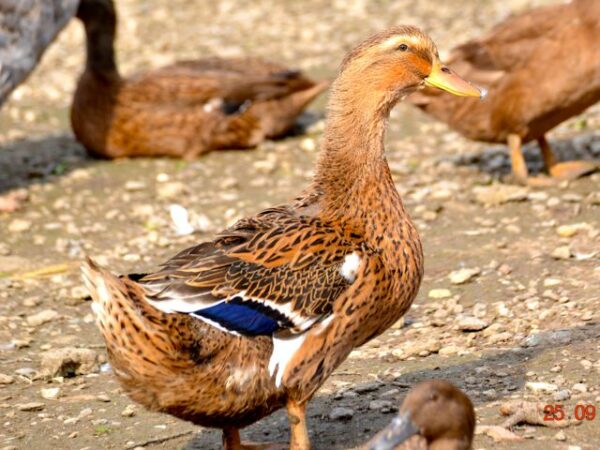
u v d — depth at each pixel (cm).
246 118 1800
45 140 1938
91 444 943
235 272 811
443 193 1530
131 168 1753
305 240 838
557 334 1054
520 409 894
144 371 790
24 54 1596
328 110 905
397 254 864
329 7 2730
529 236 1361
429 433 769
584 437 865
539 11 1482
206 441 945
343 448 891
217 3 2841
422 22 2531
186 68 1817
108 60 1764
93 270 766
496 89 1494
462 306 1173
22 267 1380
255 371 821
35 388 1064
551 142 1742
